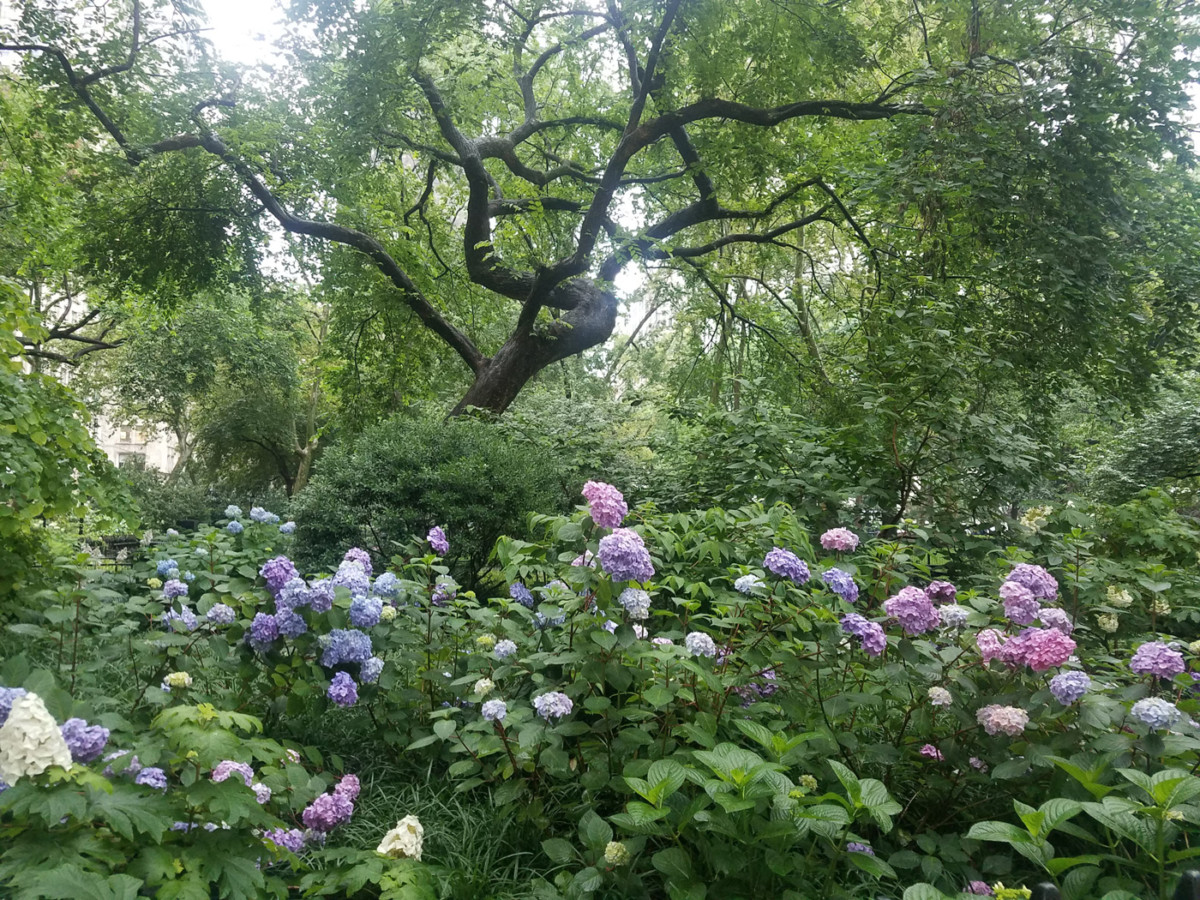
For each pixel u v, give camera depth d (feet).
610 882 8.75
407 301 42.29
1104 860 8.63
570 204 44.83
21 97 44.93
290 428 92.12
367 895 8.53
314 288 48.16
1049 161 30.45
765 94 39.65
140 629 13.73
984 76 32.42
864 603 13.29
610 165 36.47
